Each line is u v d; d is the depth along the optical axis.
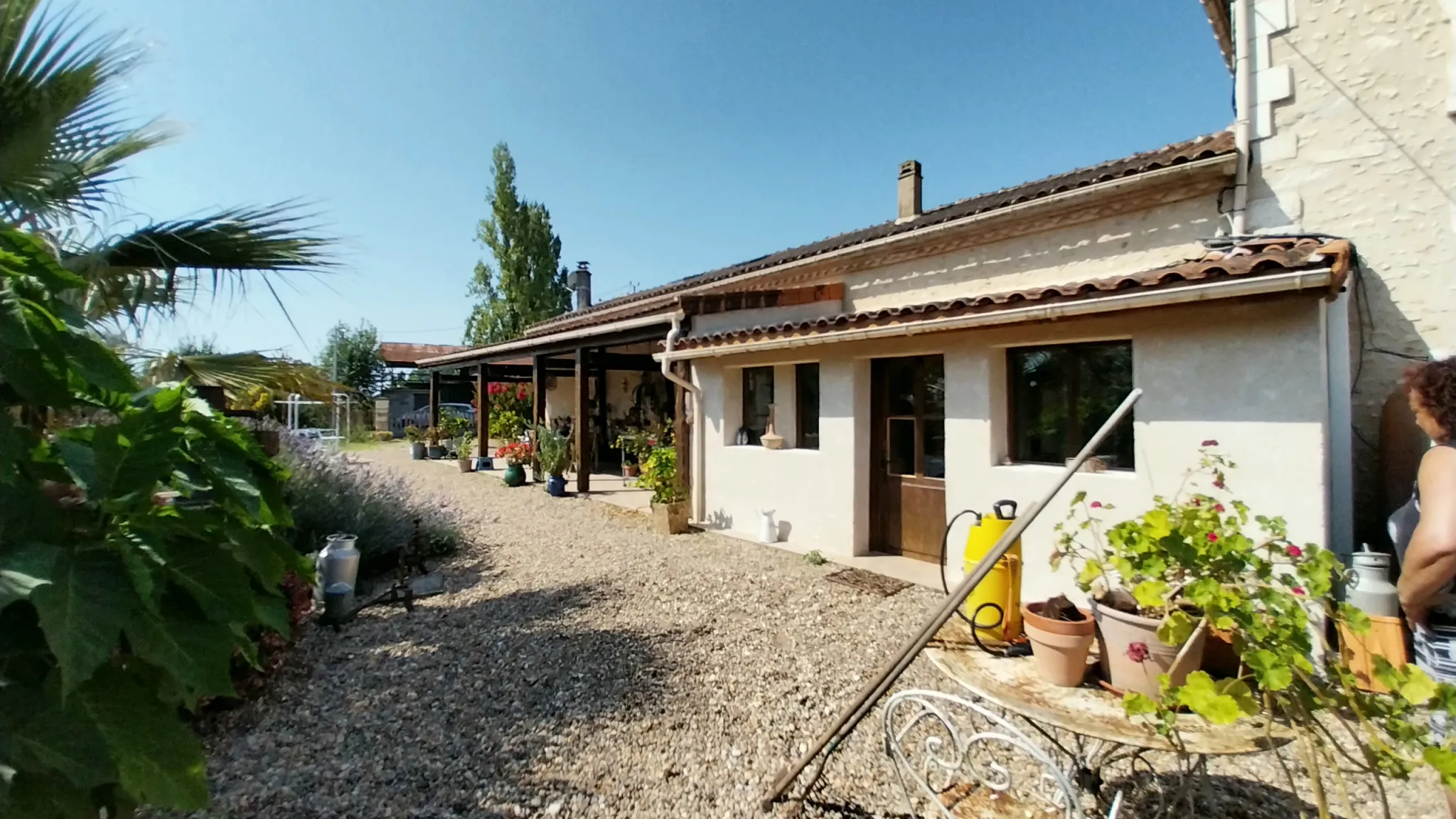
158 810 2.48
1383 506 4.22
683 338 7.78
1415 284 4.34
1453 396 1.97
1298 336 3.77
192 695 1.98
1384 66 4.45
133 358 3.85
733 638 4.34
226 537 2.00
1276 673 1.53
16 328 1.45
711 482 7.99
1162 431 4.28
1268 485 3.86
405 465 15.65
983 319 4.66
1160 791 2.41
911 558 6.20
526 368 17.25
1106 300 4.04
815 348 6.67
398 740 3.07
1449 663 2.04
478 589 5.57
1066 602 2.32
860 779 2.74
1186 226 5.44
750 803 2.60
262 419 5.93
